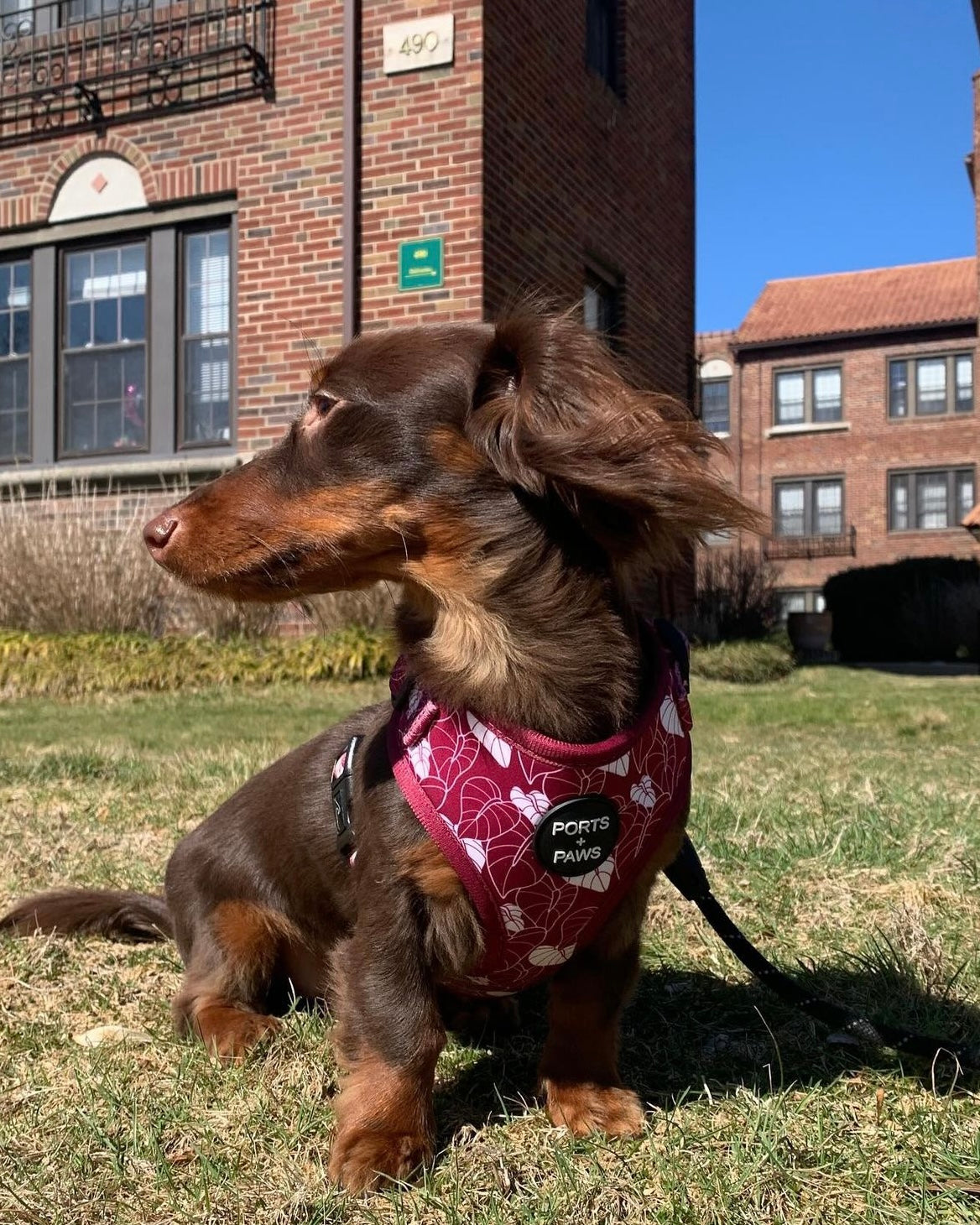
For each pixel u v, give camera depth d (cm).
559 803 141
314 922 185
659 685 152
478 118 679
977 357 2297
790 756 474
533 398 143
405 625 162
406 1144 142
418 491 150
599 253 861
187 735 517
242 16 733
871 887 265
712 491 140
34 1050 185
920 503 2353
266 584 160
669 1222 130
